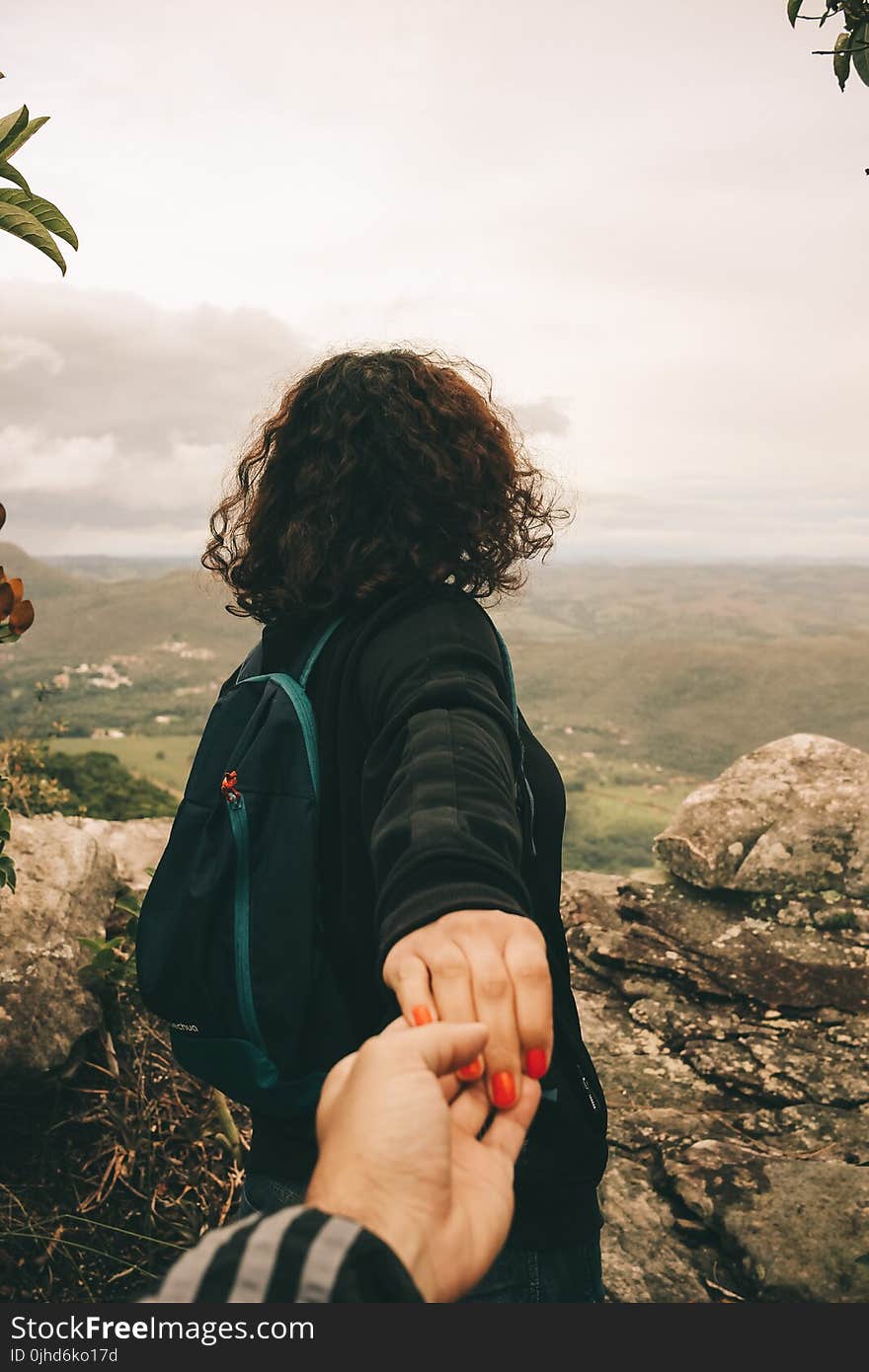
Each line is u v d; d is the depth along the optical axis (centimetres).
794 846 364
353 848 98
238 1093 104
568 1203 103
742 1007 315
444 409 111
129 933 274
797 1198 226
